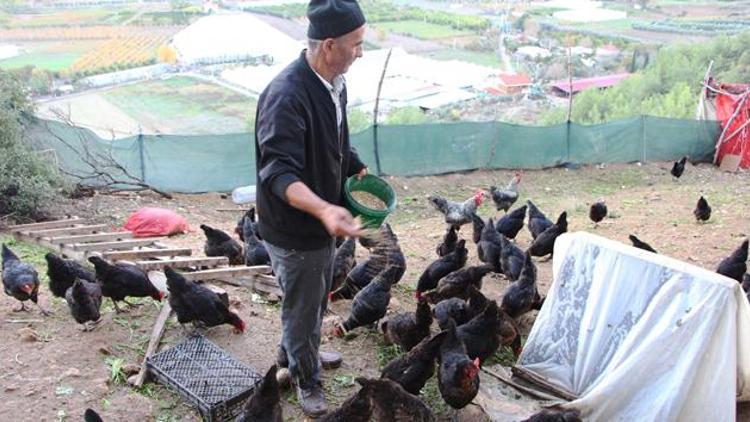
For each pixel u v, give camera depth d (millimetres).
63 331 6836
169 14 45312
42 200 11914
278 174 4102
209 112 25875
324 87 4410
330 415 5059
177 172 15945
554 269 6855
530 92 36031
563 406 5824
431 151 19500
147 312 7367
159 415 5562
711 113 24578
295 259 4707
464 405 5645
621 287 6148
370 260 8258
